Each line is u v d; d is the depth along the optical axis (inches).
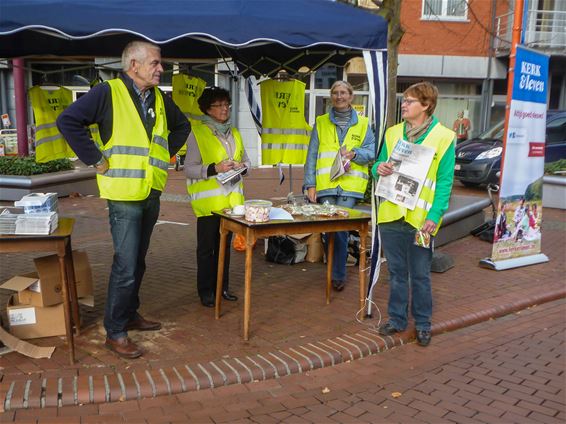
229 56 242.8
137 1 141.9
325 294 213.2
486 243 308.0
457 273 249.6
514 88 244.2
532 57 250.1
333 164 203.6
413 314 174.9
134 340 165.2
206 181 186.2
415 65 767.1
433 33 762.2
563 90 817.5
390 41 264.7
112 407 131.8
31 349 151.4
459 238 316.5
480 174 503.5
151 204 153.9
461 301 210.4
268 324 181.0
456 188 528.1
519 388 147.3
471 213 319.6
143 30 139.3
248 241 161.3
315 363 155.4
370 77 168.7
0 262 247.3
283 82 253.8
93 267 241.8
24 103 531.5
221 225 177.8
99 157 139.4
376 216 180.1
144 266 167.5
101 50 220.2
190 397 137.8
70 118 134.6
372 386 147.0
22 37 204.5
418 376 153.3
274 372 149.6
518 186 259.1
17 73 519.2
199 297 202.1
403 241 167.3
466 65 776.3
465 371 156.8
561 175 446.6
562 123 539.2
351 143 207.0
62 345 159.2
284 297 208.5
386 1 258.5
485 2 762.2
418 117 160.1
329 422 128.8
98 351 156.0
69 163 463.2
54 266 162.4
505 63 782.5
